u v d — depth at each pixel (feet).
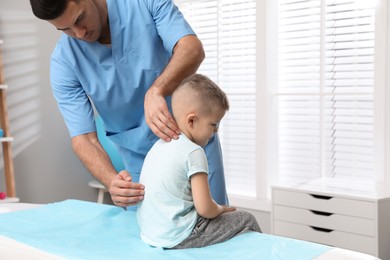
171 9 5.16
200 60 4.88
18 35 10.01
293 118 9.43
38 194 10.37
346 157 8.84
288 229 7.86
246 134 10.02
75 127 5.32
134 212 5.29
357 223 7.13
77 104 5.39
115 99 5.38
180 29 4.96
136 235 4.53
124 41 5.16
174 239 4.15
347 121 8.77
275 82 9.53
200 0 10.28
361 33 8.50
